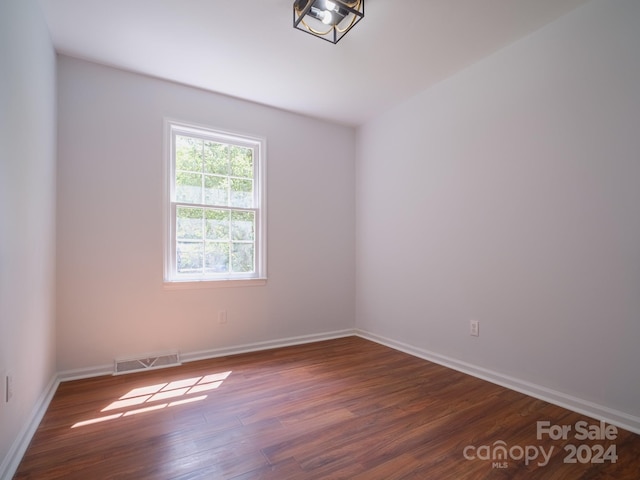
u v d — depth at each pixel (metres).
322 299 3.69
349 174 3.90
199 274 3.04
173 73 2.76
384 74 2.77
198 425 1.81
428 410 1.99
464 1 1.92
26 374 1.67
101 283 2.59
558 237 2.09
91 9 2.01
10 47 1.45
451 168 2.80
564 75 2.06
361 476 1.40
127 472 1.42
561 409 2.00
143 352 2.73
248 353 3.14
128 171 2.71
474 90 2.62
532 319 2.22
